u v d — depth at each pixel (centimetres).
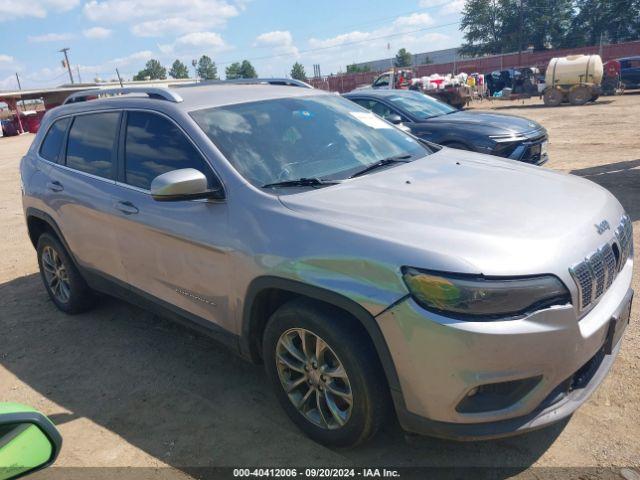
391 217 262
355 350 252
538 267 232
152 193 297
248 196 298
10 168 1714
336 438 275
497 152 771
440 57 9138
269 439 296
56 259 477
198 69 11925
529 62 5300
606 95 2845
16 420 162
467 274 225
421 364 232
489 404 233
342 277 249
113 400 346
